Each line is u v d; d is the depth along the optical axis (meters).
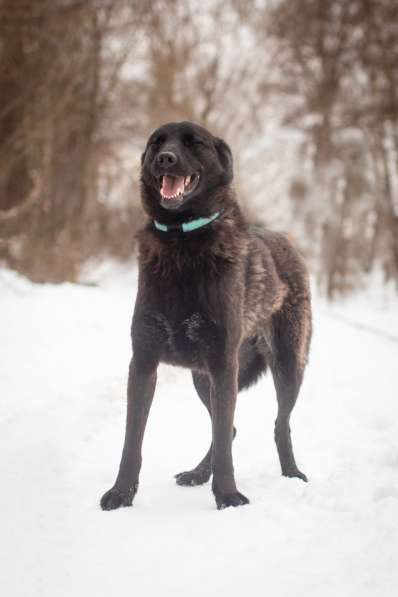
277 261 5.03
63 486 4.28
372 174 21.31
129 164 18.91
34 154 14.75
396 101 20.66
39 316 9.70
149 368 4.19
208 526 3.57
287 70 21.77
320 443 5.60
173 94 19.52
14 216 13.78
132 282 16.70
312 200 20.62
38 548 3.39
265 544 3.31
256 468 4.95
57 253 14.09
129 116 18.77
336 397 7.30
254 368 5.24
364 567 2.99
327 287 19.41
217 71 19.95
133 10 17.03
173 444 5.45
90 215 17.59
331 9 21.48
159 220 4.23
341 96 21.64
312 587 2.86
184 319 4.11
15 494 4.12
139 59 18.61
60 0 14.72
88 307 10.52
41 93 14.66
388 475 4.36
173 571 3.07
